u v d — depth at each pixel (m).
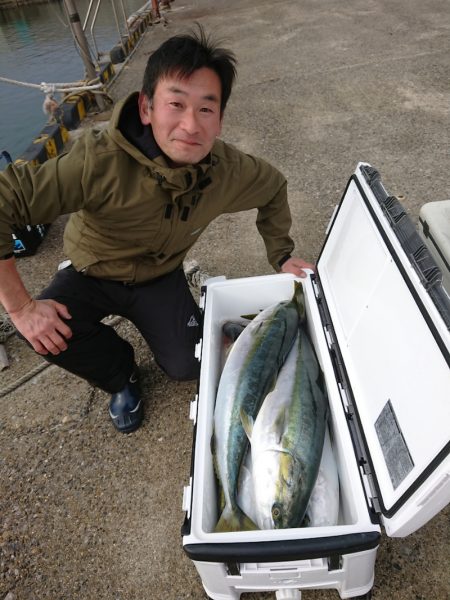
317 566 1.16
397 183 3.05
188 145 1.30
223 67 1.25
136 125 1.41
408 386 1.18
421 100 4.01
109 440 1.89
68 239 1.71
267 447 1.47
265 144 3.74
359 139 3.61
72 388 2.12
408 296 1.21
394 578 1.39
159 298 1.78
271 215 1.94
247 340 1.79
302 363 1.73
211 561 1.10
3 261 1.33
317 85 4.58
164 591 1.45
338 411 1.48
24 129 6.14
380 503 1.18
